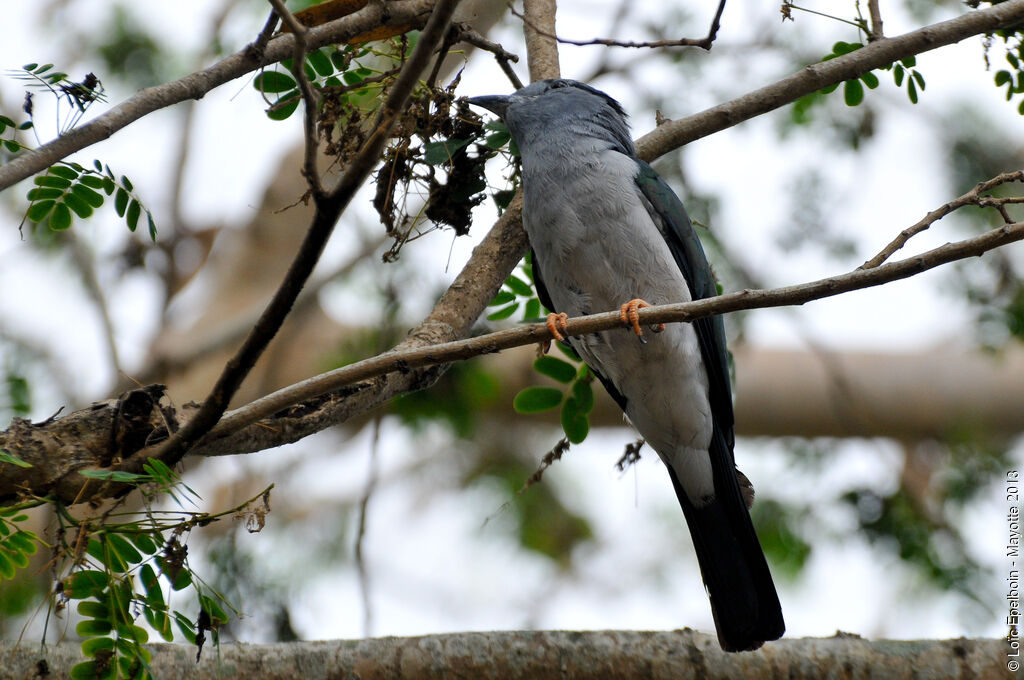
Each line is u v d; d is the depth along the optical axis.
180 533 6.55
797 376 15.28
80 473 6.37
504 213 9.62
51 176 7.37
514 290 10.58
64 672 7.21
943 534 13.33
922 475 14.23
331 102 8.21
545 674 7.77
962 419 15.31
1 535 6.57
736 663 7.94
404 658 7.73
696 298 9.76
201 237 15.62
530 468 16.33
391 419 14.45
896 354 15.62
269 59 7.77
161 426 7.33
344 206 5.96
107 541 6.52
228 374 6.55
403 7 8.08
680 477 9.83
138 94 7.07
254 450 7.64
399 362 6.64
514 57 9.44
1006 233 5.92
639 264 9.12
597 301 9.32
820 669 7.91
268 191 15.73
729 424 10.09
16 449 6.91
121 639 6.41
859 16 8.99
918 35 8.70
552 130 9.52
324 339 14.54
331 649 7.77
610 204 9.12
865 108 13.39
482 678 7.73
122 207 7.61
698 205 13.47
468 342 6.63
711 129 9.53
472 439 14.62
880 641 8.09
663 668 7.87
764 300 6.30
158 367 14.26
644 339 8.96
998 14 8.67
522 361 14.27
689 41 7.87
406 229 11.08
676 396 9.46
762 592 9.20
